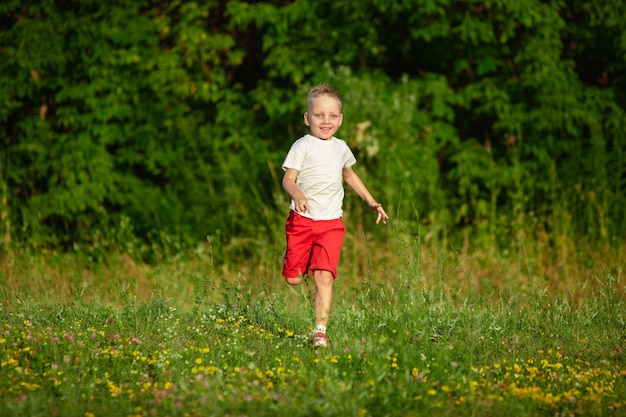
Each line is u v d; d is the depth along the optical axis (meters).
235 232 13.83
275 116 14.75
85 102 14.32
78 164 14.18
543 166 14.69
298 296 8.92
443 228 13.09
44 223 14.46
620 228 12.87
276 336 7.40
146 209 14.23
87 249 13.62
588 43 15.30
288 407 5.50
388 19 15.05
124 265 12.24
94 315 8.03
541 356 7.18
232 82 16.14
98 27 14.27
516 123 14.53
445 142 14.65
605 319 8.37
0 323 7.61
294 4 14.50
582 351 7.40
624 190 13.73
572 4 15.37
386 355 6.46
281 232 12.89
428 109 15.16
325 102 7.26
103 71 14.37
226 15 14.95
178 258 11.17
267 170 14.73
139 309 8.16
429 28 14.41
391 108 13.61
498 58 15.13
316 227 7.27
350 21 14.73
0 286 10.28
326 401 5.54
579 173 14.24
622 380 6.40
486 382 6.20
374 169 13.56
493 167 14.53
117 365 6.42
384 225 12.98
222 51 15.64
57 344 6.85
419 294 8.07
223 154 14.75
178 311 8.41
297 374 6.23
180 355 6.47
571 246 12.13
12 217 14.00
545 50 14.46
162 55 14.77
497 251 12.21
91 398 5.68
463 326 7.79
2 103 14.11
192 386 6.00
